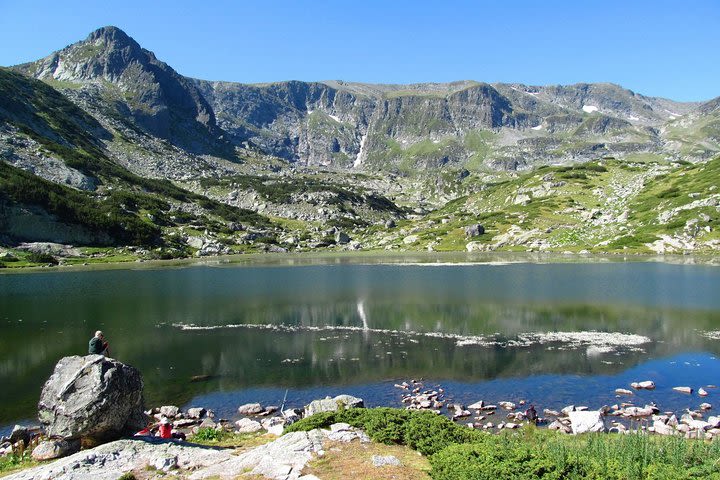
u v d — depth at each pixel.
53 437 18.84
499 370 38.75
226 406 32.03
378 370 39.38
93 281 106.00
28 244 165.00
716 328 52.84
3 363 42.41
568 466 14.86
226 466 16.23
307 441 17.89
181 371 39.97
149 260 172.25
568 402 31.33
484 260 149.38
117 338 51.38
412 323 57.28
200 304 73.00
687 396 31.98
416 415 20.39
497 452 15.81
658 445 17.36
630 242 164.25
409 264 142.38
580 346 45.78
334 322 58.62
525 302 69.81
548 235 196.50
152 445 18.84
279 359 43.03
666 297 72.38
